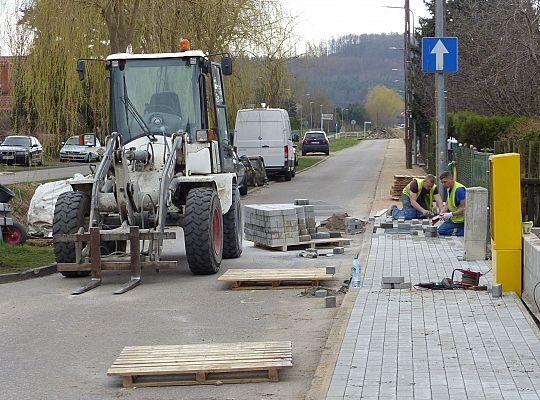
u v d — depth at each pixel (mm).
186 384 8820
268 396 8336
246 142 43500
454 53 22875
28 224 22969
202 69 17188
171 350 9617
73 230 15344
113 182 15539
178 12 31641
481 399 7383
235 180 18391
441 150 23469
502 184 12297
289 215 19188
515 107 31984
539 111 30484
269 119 43344
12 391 8711
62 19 28328
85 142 17234
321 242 19453
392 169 55000
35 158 48875
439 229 19922
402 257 16469
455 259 16094
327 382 8031
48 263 17125
